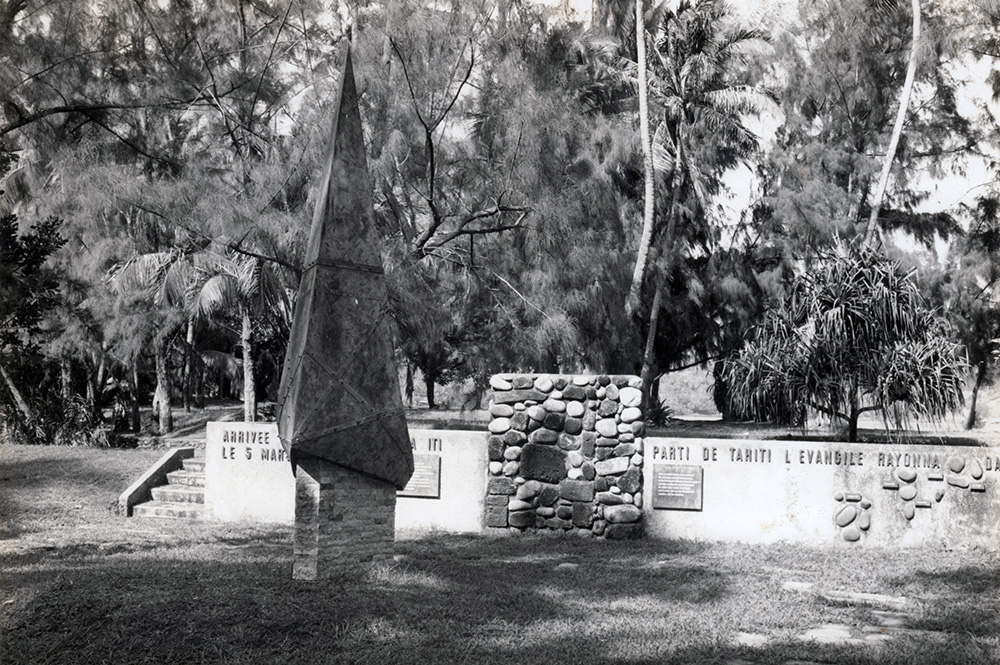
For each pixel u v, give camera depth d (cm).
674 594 1032
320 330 988
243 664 745
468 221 2006
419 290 1911
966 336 2572
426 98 1977
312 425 975
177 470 1770
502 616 910
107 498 1730
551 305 2103
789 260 2753
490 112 2048
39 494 1739
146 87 1511
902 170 2811
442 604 930
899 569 1194
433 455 1491
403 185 2036
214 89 1786
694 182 2794
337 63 1948
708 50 2797
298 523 996
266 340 2352
